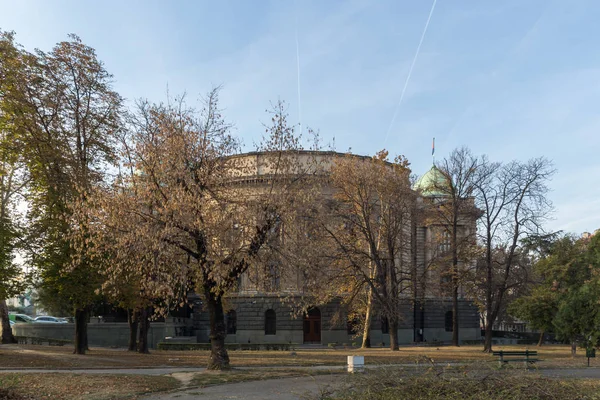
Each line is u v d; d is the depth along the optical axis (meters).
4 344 43.56
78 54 38.66
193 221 24.77
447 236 51.97
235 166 28.39
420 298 49.94
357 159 46.00
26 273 33.78
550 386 13.34
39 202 35.25
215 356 27.44
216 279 25.23
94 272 33.53
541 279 51.97
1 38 35.22
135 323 44.44
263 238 26.14
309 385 21.48
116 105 40.16
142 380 22.55
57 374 23.81
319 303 43.53
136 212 24.94
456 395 12.30
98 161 38.97
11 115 35.03
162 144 26.67
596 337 35.94
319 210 30.00
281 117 28.94
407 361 33.75
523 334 75.44
